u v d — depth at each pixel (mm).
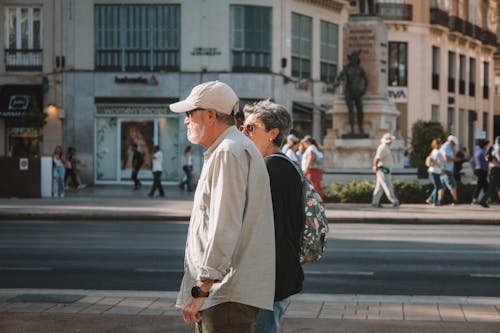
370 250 16312
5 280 12523
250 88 43125
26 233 19672
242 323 5227
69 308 9688
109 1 43156
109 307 9766
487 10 71500
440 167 27375
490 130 73125
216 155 5184
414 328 8578
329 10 49406
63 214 23969
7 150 43781
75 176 38469
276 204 6004
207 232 5238
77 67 43250
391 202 26625
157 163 32656
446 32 61938
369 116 32219
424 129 36875
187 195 33938
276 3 43969
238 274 5191
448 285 12180
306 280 12508
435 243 17672
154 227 21422
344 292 11531
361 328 8570
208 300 5207
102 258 15031
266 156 6484
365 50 32062
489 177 26766
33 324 8820
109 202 28547
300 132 37281
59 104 43312
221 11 42969
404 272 13414
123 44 43219
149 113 43031
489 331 8453
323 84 48625
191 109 5344
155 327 8656
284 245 5957
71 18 43156
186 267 5328
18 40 43719
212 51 42938
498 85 75438
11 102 43312
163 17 43188
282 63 44344
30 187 31281
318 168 24906
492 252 16141
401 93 58312
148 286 12008
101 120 43250
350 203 28125
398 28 58000
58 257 15164
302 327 8617
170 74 42938
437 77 61312
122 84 42969
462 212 24594
